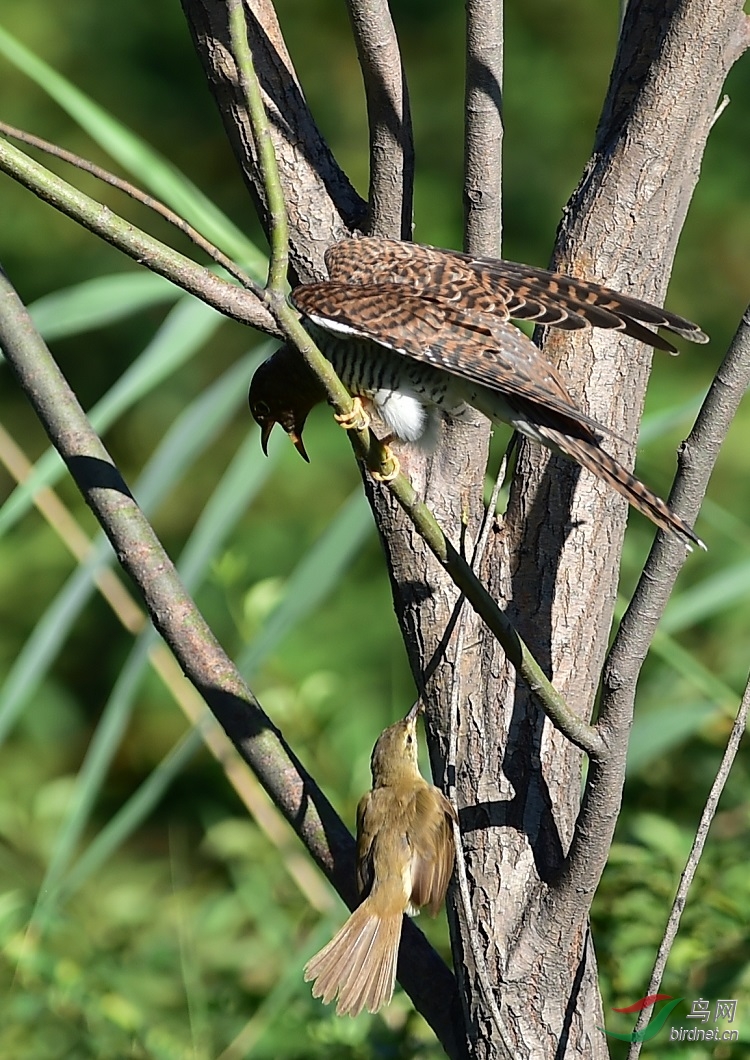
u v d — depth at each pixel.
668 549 5.77
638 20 7.04
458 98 23.73
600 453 6.22
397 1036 7.92
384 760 6.80
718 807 9.05
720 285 23.30
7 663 20.48
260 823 9.20
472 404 6.75
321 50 24.38
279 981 8.60
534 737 6.48
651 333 6.34
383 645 19.03
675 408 8.12
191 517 22.47
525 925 6.30
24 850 10.28
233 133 7.25
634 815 8.91
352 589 19.52
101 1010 8.16
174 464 8.38
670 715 8.12
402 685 14.99
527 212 23.38
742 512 18.94
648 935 7.70
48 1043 8.12
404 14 24.17
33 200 23.30
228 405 8.48
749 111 23.42
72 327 8.73
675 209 6.75
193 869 12.78
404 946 6.63
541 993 6.29
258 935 9.30
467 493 6.87
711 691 8.49
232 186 24.33
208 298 6.38
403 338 6.70
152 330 23.50
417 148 23.48
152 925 9.58
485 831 6.42
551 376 6.64
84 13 24.23
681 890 6.03
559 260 6.86
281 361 8.70
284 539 20.80
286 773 6.77
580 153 23.80
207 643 6.88
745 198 23.36
